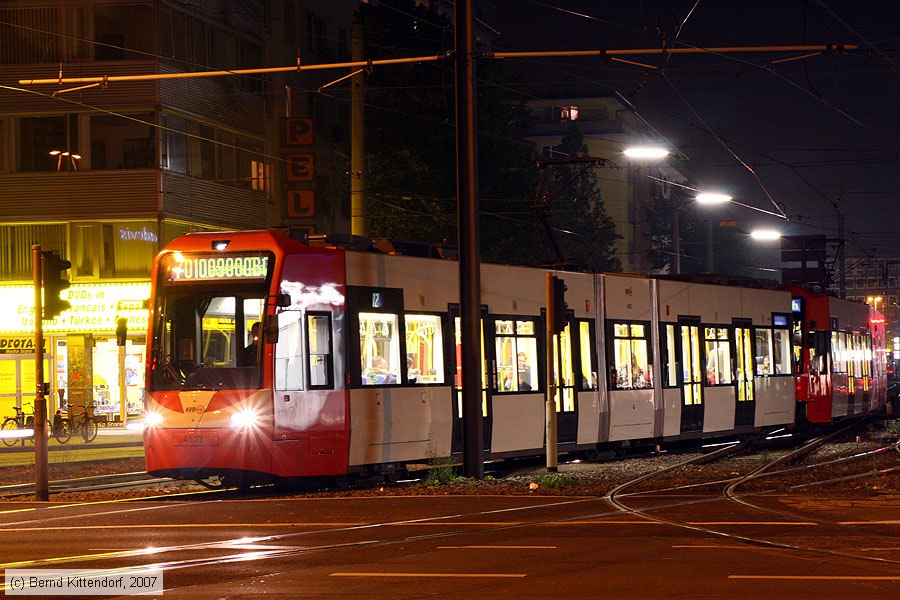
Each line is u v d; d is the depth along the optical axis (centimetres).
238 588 1062
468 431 2181
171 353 1995
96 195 4056
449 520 1555
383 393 2100
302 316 1983
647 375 2838
